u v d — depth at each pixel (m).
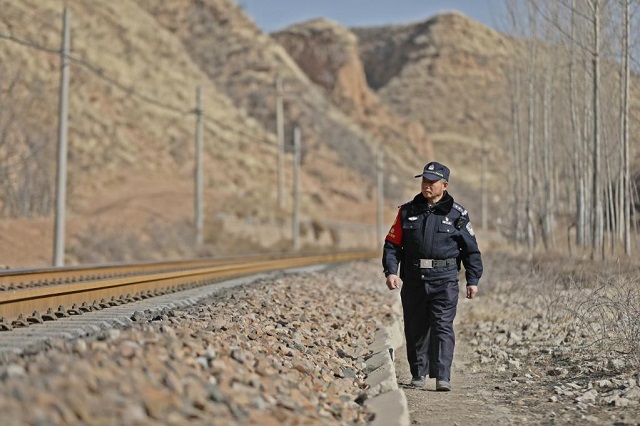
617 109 55.94
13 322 22.28
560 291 34.25
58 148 58.06
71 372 11.23
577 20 58.44
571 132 66.19
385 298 44.28
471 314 37.19
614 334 25.77
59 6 157.50
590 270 40.50
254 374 15.42
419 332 20.41
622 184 47.66
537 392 19.77
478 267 19.67
